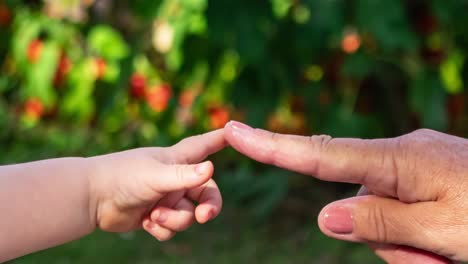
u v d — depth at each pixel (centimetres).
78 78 110
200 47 102
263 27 94
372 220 54
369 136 108
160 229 55
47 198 54
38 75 109
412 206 54
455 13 99
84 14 106
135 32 105
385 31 92
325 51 102
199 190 56
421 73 102
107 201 55
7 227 53
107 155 56
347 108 105
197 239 102
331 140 54
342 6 94
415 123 110
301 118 108
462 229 53
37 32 109
